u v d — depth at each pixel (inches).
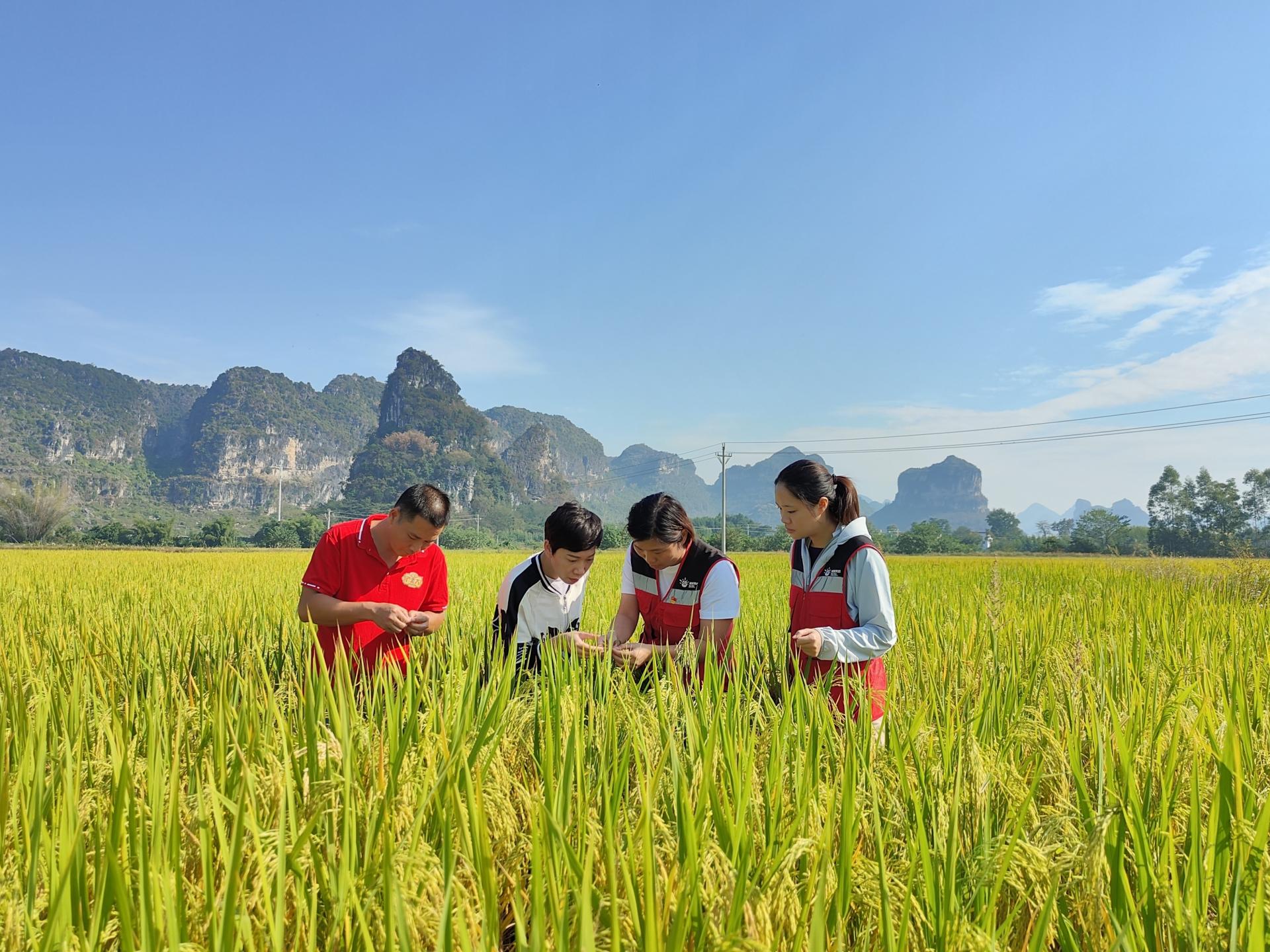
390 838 63.2
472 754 90.4
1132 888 77.4
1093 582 510.3
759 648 192.9
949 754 98.6
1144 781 90.8
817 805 81.2
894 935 68.2
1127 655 171.2
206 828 67.0
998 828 87.4
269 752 87.5
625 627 167.3
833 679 135.6
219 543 4227.4
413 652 148.6
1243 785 86.8
